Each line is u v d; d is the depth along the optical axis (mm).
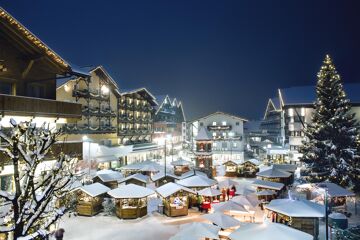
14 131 8305
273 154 57531
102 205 26828
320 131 34000
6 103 17141
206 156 44438
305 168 35625
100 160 44031
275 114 73000
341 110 34188
